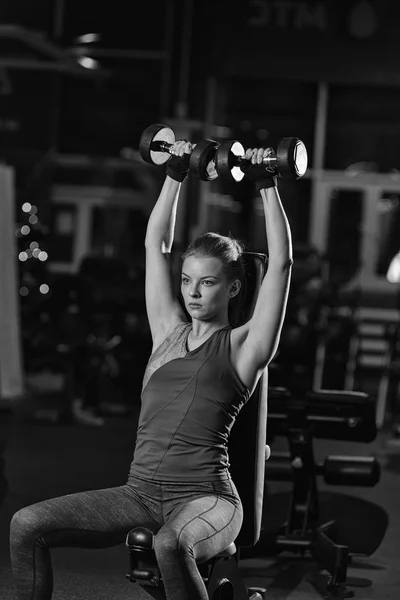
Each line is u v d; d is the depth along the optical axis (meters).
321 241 15.73
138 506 3.05
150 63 15.30
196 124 14.62
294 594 4.39
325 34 15.46
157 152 3.39
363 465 4.93
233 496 3.08
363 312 14.96
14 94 14.82
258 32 15.41
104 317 9.96
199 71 15.36
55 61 10.74
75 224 15.40
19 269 10.52
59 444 7.89
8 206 9.39
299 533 4.91
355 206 15.78
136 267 10.24
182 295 3.39
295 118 15.80
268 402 4.91
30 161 14.98
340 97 15.84
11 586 4.20
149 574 2.84
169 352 3.21
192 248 3.20
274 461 5.09
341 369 11.13
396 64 15.42
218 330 3.17
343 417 4.85
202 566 3.12
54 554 4.83
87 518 2.94
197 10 15.33
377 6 15.36
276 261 3.08
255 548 4.75
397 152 15.83
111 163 15.30
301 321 9.75
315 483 5.00
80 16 15.24
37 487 6.29
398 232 15.60
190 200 13.79
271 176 3.07
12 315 9.51
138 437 3.16
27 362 10.43
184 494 3.03
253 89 15.75
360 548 5.23
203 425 3.06
